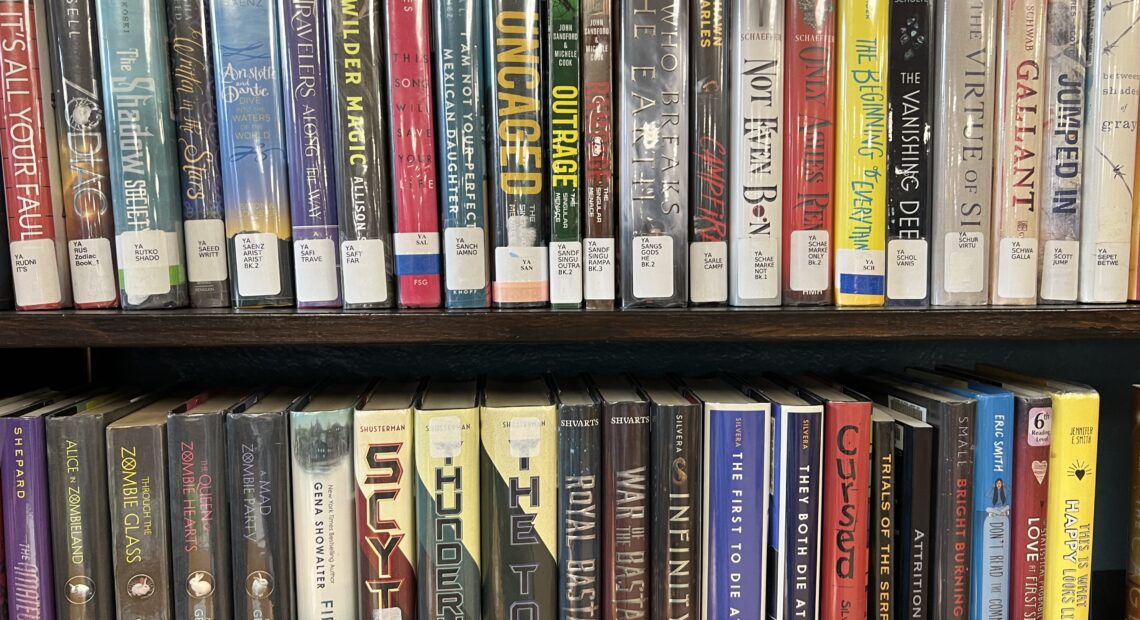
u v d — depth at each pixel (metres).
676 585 0.61
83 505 0.57
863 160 0.60
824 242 0.60
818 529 0.61
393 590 0.60
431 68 0.58
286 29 0.57
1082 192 0.61
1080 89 0.60
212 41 0.58
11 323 0.55
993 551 0.63
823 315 0.58
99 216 0.58
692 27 0.59
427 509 0.59
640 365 0.85
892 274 0.61
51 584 0.58
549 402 0.62
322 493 0.59
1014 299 0.61
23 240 0.57
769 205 0.60
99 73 0.57
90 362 0.80
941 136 0.60
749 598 0.62
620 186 0.59
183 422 0.57
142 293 0.58
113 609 0.59
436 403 0.62
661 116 0.58
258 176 0.58
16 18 0.56
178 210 0.59
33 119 0.57
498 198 0.58
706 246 0.60
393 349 0.83
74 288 0.58
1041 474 0.62
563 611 0.61
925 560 0.62
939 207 0.60
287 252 0.59
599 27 0.58
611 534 0.61
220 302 0.60
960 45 0.59
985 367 0.78
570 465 0.60
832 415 0.60
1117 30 0.60
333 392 0.70
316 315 0.56
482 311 0.58
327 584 0.60
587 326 0.57
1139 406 0.70
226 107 0.58
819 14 0.59
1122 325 0.59
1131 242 0.62
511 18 0.57
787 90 0.60
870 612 0.63
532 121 0.58
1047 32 0.60
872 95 0.59
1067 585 0.64
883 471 0.62
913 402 0.65
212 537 0.58
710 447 0.61
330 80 0.58
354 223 0.58
